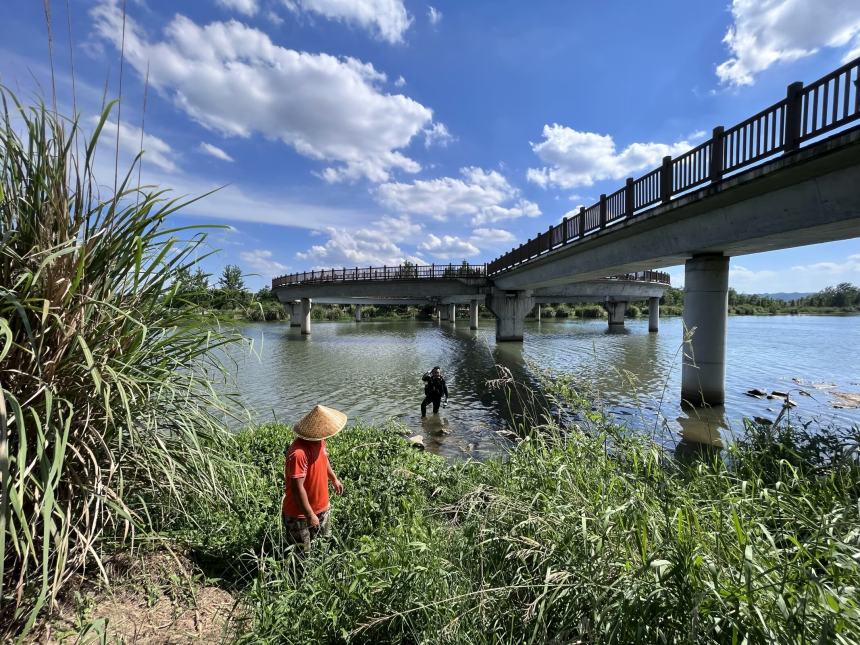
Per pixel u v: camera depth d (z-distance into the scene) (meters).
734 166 9.34
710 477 3.91
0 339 2.40
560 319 72.75
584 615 2.13
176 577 2.93
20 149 2.60
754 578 1.84
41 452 2.05
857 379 15.59
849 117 6.90
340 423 3.66
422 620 2.39
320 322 69.44
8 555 2.45
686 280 12.29
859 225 8.15
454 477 5.00
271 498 4.38
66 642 2.25
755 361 20.42
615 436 4.01
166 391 3.21
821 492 3.31
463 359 23.62
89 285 2.79
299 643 2.36
